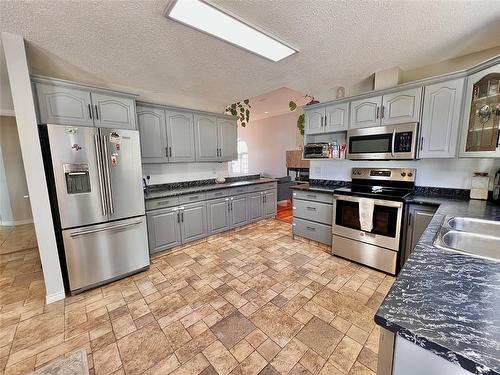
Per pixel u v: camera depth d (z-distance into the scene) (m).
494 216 1.61
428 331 0.57
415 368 0.60
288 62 2.36
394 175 2.77
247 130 8.80
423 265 0.91
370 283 2.33
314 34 1.84
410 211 2.33
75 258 2.19
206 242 3.52
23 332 1.74
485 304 0.67
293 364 1.45
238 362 1.47
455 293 0.72
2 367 1.45
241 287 2.30
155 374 1.40
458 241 1.36
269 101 5.53
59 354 1.54
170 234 3.08
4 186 4.27
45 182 1.99
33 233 3.97
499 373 0.45
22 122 1.86
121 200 2.44
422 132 2.35
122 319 1.87
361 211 2.57
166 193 3.11
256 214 4.35
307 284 2.33
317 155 3.29
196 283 2.39
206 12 1.54
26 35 1.77
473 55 2.23
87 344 1.62
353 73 2.69
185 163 3.89
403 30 1.80
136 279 2.49
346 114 2.93
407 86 2.39
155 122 3.20
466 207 1.92
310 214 3.28
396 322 0.61
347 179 3.29
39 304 2.07
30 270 2.72
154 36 1.83
